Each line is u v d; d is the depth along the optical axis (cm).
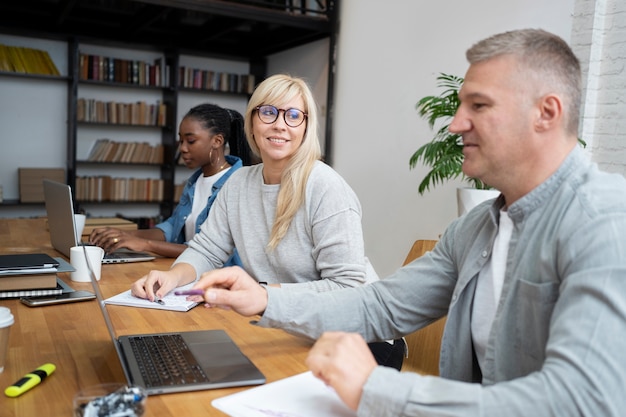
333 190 176
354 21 513
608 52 302
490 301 113
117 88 615
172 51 613
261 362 124
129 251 256
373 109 488
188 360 120
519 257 101
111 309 160
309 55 591
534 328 98
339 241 173
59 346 129
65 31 569
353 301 132
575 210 92
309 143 182
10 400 101
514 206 103
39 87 582
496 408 80
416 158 325
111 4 520
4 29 547
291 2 578
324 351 92
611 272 81
